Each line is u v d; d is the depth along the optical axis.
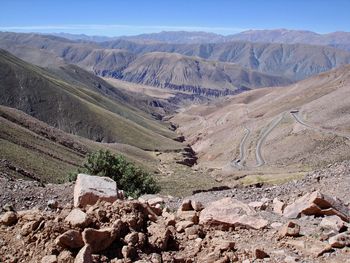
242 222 11.26
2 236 8.86
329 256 9.64
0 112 109.25
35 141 95.12
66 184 18.38
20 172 46.97
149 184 26.12
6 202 15.69
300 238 10.63
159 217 11.11
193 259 9.19
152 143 191.50
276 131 182.00
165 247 9.45
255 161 151.25
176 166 141.12
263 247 10.14
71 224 8.92
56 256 8.10
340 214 12.67
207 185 82.88
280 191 18.39
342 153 131.12
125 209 10.01
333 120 176.50
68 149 107.94
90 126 189.75
